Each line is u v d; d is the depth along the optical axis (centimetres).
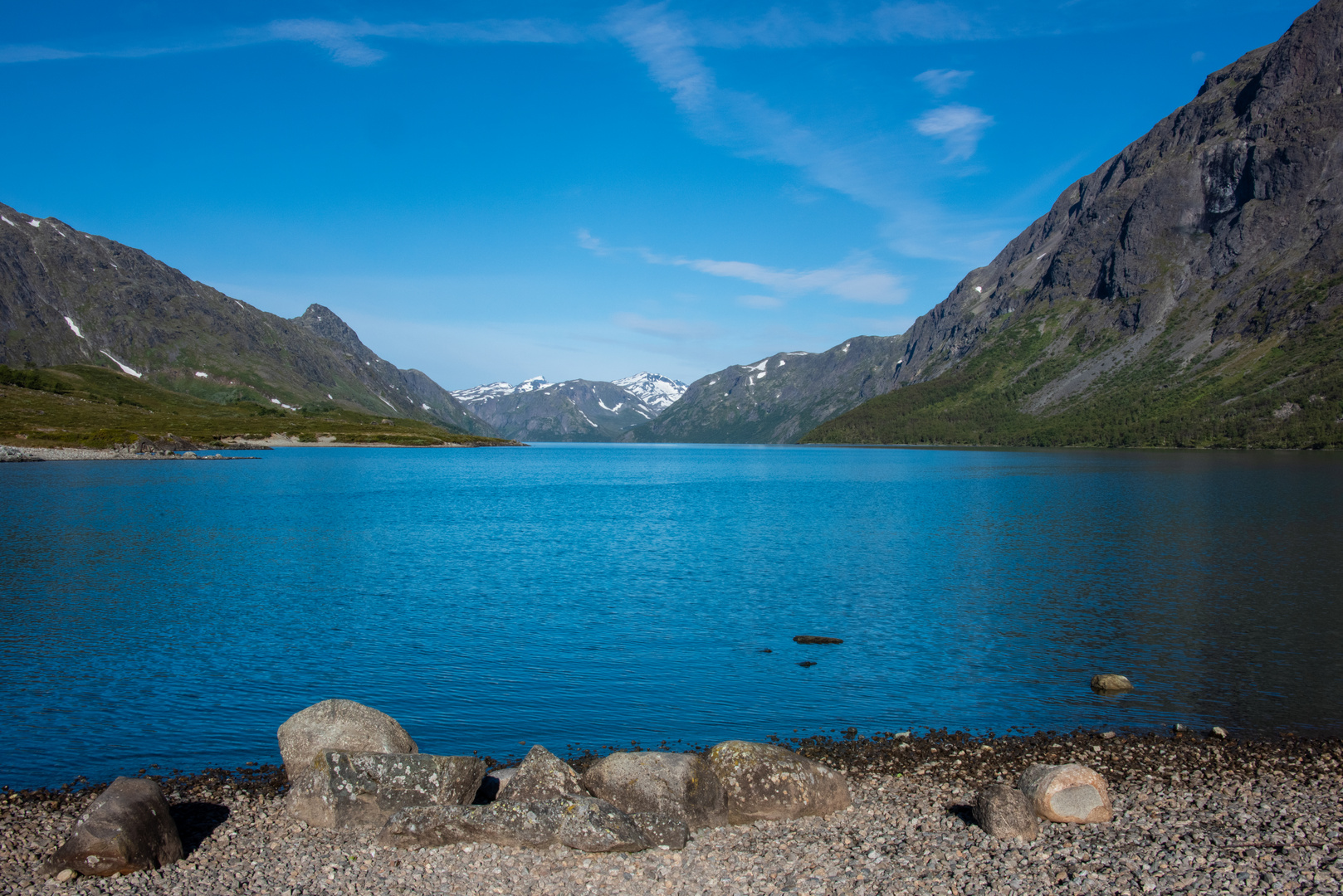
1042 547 5619
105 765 1922
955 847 1474
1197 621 3403
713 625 3338
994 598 3875
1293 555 5141
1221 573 4516
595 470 19475
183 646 2964
